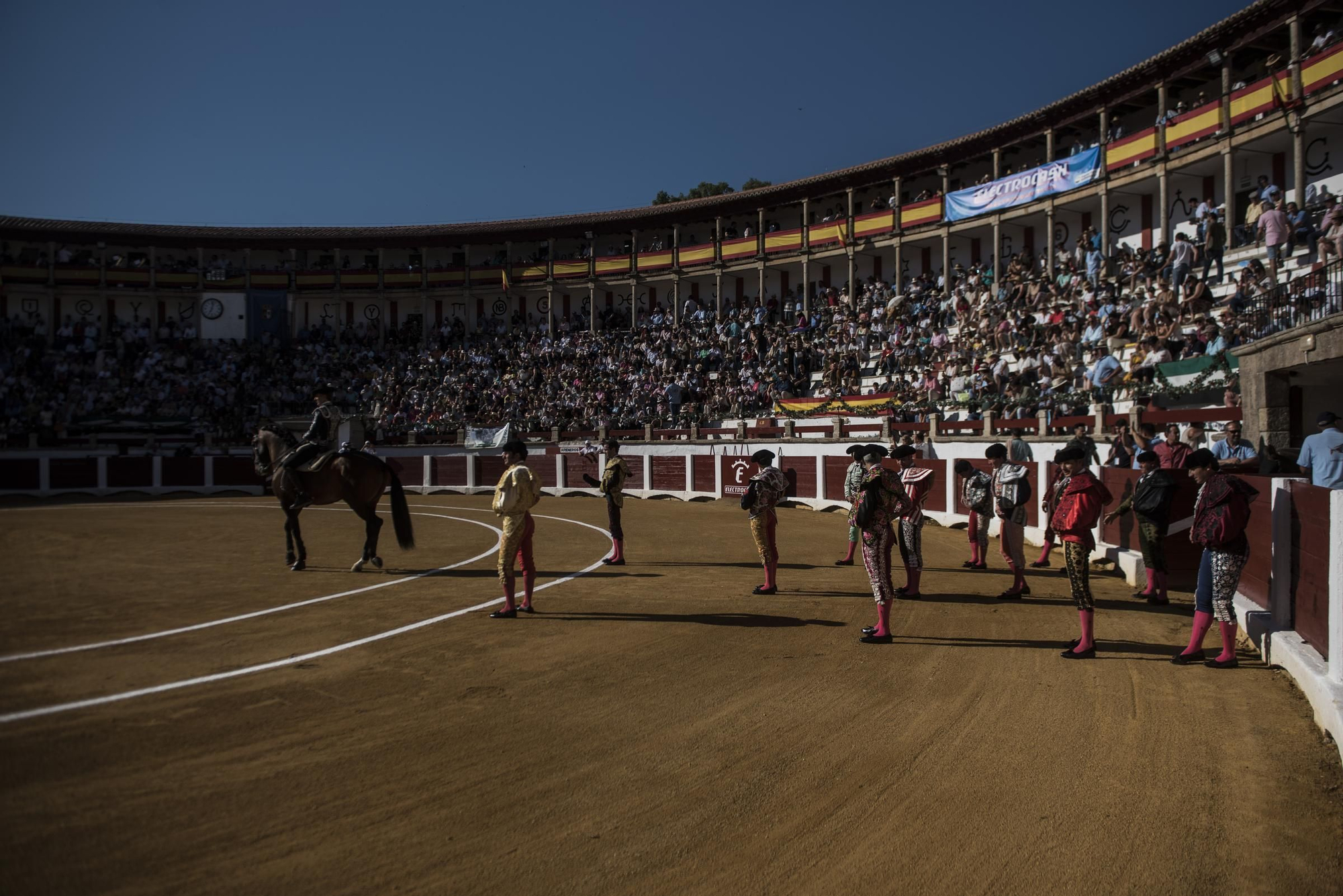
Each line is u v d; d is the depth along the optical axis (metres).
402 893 3.39
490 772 4.62
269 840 3.79
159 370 40.72
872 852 3.80
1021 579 9.88
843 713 5.68
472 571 11.82
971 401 23.06
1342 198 20.69
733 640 7.72
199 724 5.29
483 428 34.97
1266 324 14.27
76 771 4.51
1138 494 9.67
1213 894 3.48
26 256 44.88
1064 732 5.32
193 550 13.99
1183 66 26.77
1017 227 33.91
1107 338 21.34
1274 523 7.20
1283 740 5.19
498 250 48.19
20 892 3.32
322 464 11.81
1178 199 28.33
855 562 12.76
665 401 33.69
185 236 45.97
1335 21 23.80
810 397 30.47
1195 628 6.96
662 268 43.62
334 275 46.88
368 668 6.65
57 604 9.19
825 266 40.25
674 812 4.16
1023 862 3.72
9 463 29.88
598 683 6.32
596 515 21.77
